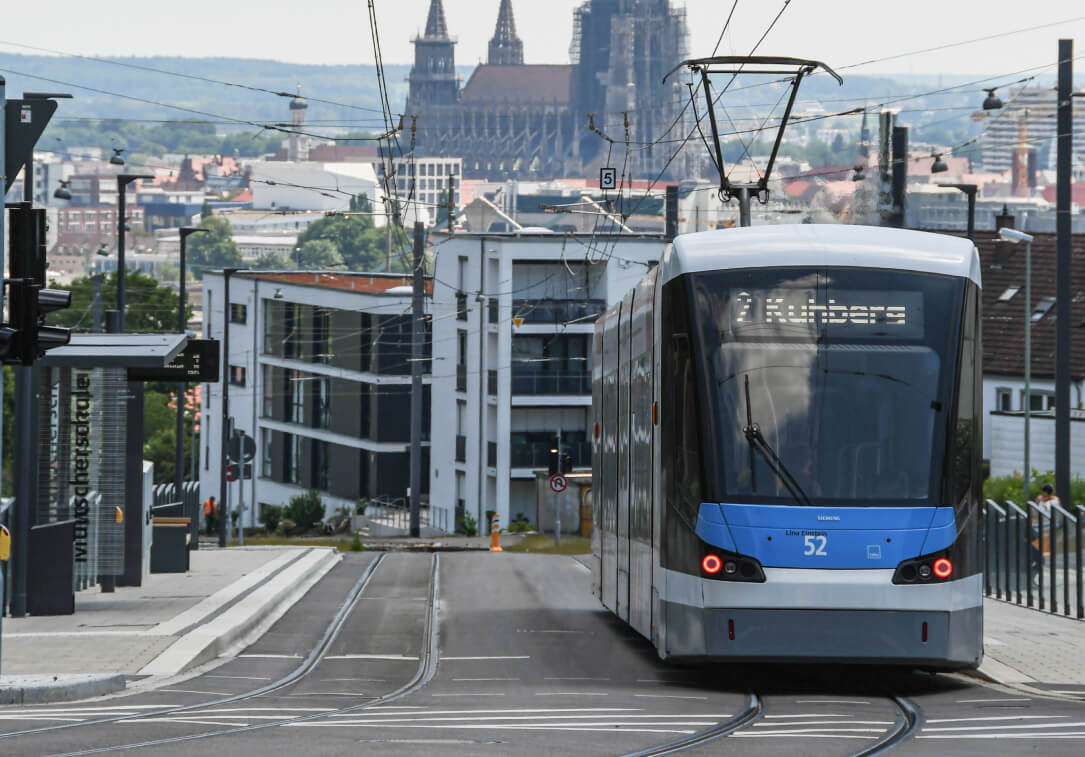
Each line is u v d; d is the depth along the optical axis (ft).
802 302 105.60
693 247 109.50
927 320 105.50
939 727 85.81
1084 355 442.91
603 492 157.07
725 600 101.96
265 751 72.54
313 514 551.18
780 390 104.12
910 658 101.45
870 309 105.50
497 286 517.96
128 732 80.89
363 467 600.80
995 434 394.11
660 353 110.52
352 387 602.03
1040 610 169.89
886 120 411.95
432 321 574.15
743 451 103.45
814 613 101.30
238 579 215.31
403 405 594.24
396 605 197.16
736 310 105.91
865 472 102.83
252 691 107.76
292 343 645.10
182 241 369.71
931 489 102.89
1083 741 78.43
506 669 125.80
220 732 81.10
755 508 102.37
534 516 524.52
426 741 77.05
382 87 216.54
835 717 91.50
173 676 114.83
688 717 90.33
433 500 576.61
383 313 591.78
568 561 306.96
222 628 144.25
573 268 520.42
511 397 517.96
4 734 79.77
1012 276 476.54
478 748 74.13
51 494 170.50
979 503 105.60
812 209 442.09
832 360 104.47
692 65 163.32
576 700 100.68
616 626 167.32
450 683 115.75
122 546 171.73
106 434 170.71
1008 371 448.24
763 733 83.05
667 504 107.76
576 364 522.47
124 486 171.42
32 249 94.22
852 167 416.87
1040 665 120.06
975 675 115.44
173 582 208.64
